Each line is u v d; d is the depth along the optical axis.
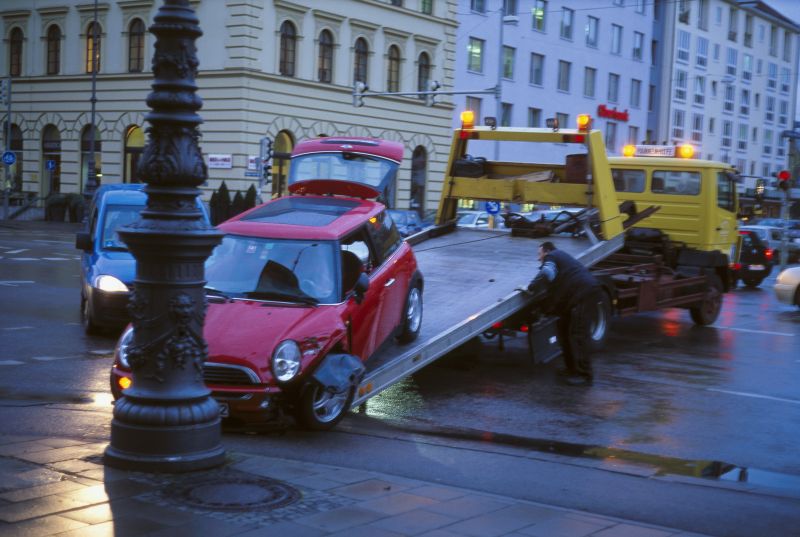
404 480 6.42
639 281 14.58
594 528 5.50
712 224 16.52
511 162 15.11
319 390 8.21
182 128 6.40
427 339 10.20
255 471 6.48
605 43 61.09
